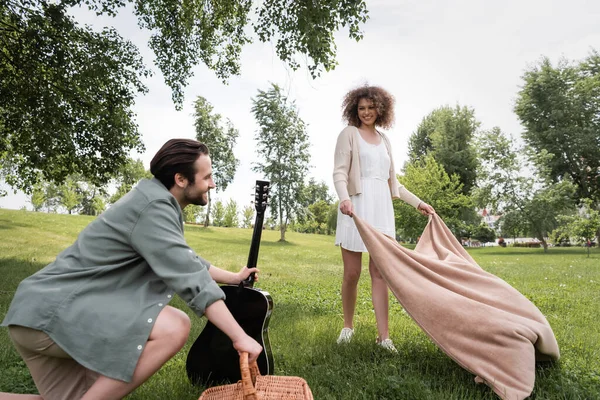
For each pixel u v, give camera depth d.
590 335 4.18
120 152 11.96
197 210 64.81
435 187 39.72
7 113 10.69
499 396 2.45
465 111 48.41
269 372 2.49
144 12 12.48
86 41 10.96
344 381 2.69
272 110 42.09
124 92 11.99
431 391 2.50
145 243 1.88
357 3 8.50
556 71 38.34
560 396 2.49
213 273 2.64
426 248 3.76
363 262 17.56
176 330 1.85
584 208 39.12
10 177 11.84
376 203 3.87
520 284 8.86
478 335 2.67
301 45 9.45
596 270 12.88
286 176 41.72
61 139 10.33
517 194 37.38
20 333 1.75
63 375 1.91
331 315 5.30
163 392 2.54
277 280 9.84
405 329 4.36
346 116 4.17
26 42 9.97
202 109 47.75
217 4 12.56
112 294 1.87
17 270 9.29
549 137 37.12
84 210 71.62
